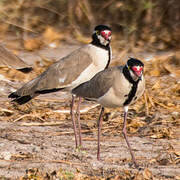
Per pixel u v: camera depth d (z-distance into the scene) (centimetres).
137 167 1007
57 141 1173
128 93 1027
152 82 1764
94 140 1198
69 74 1221
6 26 2298
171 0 2430
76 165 1011
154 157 1078
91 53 1236
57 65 1239
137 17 2400
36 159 1036
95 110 1459
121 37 2266
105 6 2411
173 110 1470
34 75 1827
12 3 2386
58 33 2267
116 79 1029
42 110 1420
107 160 1055
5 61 1401
